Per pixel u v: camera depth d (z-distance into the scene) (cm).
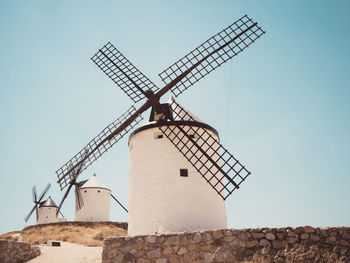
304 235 794
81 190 3422
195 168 1184
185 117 1315
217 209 1216
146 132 1295
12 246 1160
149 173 1227
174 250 876
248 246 819
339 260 739
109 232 2472
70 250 1341
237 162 1145
